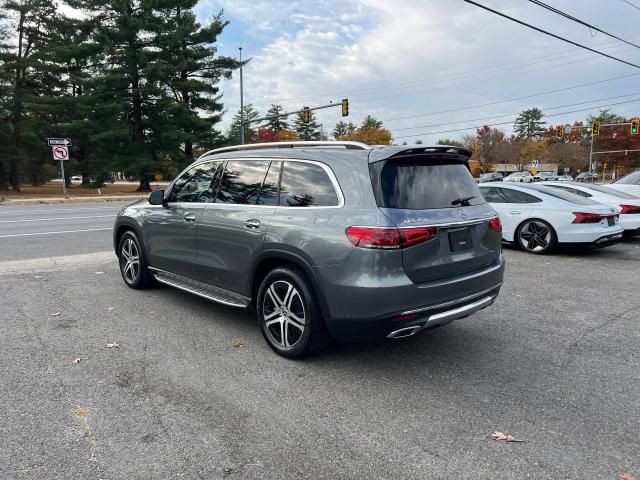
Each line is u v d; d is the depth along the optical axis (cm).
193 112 4056
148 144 3928
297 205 391
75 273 709
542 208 909
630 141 8212
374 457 266
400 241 335
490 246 413
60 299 571
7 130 4209
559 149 8731
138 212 586
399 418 307
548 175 6738
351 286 341
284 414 311
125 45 3678
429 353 417
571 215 873
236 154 470
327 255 353
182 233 502
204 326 480
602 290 640
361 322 344
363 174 356
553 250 924
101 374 367
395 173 358
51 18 4297
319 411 315
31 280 664
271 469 255
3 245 953
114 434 286
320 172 383
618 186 1234
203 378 362
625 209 1023
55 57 3772
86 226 1299
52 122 4450
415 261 343
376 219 336
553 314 533
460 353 418
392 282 333
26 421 299
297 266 388
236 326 481
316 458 265
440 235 359
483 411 317
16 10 4084
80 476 247
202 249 477
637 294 619
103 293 600
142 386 348
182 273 518
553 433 290
